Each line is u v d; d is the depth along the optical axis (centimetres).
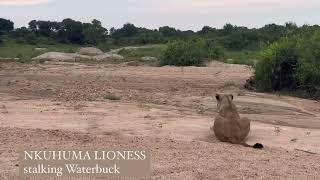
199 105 1655
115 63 3338
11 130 1164
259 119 1463
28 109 1476
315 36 2061
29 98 1738
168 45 3164
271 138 1207
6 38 6078
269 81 2036
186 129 1258
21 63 3272
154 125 1291
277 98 1847
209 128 1273
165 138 1148
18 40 6078
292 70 2017
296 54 2014
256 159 992
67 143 1055
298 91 1992
